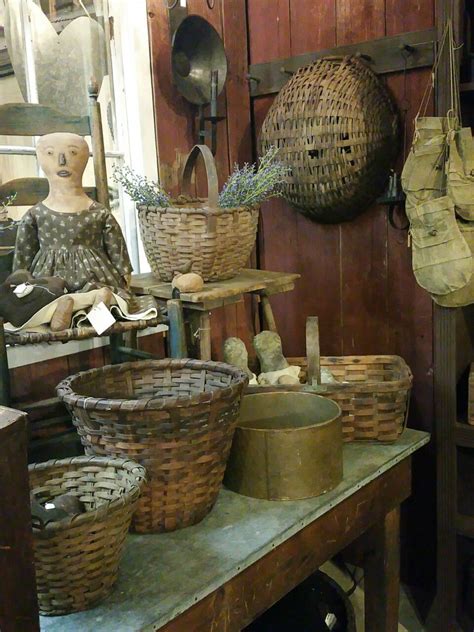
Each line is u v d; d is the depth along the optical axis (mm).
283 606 1859
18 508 852
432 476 2162
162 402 1221
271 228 2416
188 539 1358
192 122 2193
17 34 1916
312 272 2338
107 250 1691
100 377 1532
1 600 839
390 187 2000
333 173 2010
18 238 1628
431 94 1972
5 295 1436
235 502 1503
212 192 1660
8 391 1437
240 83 2324
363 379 2014
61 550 1045
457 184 1742
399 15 1996
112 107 2102
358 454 1744
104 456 1294
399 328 2170
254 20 2314
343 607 1841
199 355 1711
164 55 2080
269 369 1921
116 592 1188
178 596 1174
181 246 1691
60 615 1126
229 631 1297
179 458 1303
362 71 2014
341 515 1580
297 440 1467
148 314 1559
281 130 2076
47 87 1973
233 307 2373
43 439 1724
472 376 1914
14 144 1955
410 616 2135
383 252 2158
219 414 1308
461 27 1798
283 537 1372
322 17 2154
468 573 2133
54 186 1630
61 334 1420
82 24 2010
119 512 1081
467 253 1753
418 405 2160
